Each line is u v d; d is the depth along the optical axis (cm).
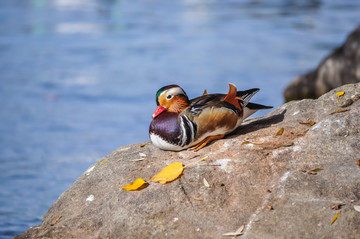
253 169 682
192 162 713
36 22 3394
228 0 4156
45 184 1184
